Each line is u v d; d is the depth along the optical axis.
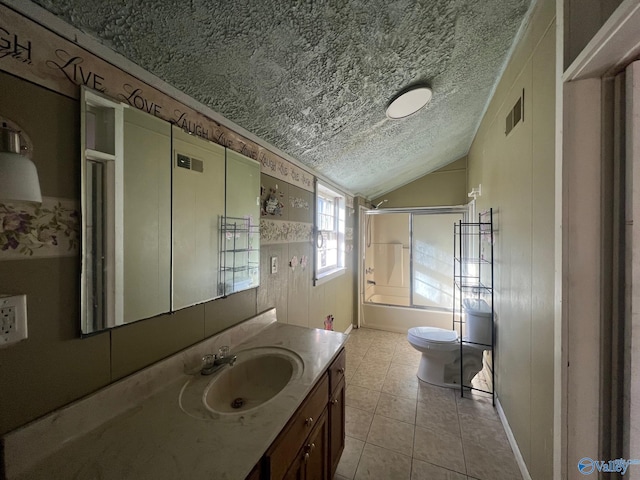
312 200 2.19
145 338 0.92
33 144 0.63
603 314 0.81
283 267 1.77
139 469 0.61
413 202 3.57
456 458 1.44
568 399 0.84
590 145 0.80
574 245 0.83
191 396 0.89
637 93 0.71
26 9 0.61
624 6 0.56
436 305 3.48
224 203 1.27
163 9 0.71
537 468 1.16
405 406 1.89
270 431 0.73
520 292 1.40
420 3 0.93
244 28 0.84
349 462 1.42
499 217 1.81
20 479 0.59
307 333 1.45
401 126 1.96
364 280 3.68
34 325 0.64
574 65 0.77
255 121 1.34
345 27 0.94
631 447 0.75
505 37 1.35
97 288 0.77
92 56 0.75
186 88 1.02
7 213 0.60
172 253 1.02
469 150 3.11
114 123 0.81
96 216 0.77
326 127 1.60
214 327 1.22
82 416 0.72
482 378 2.27
